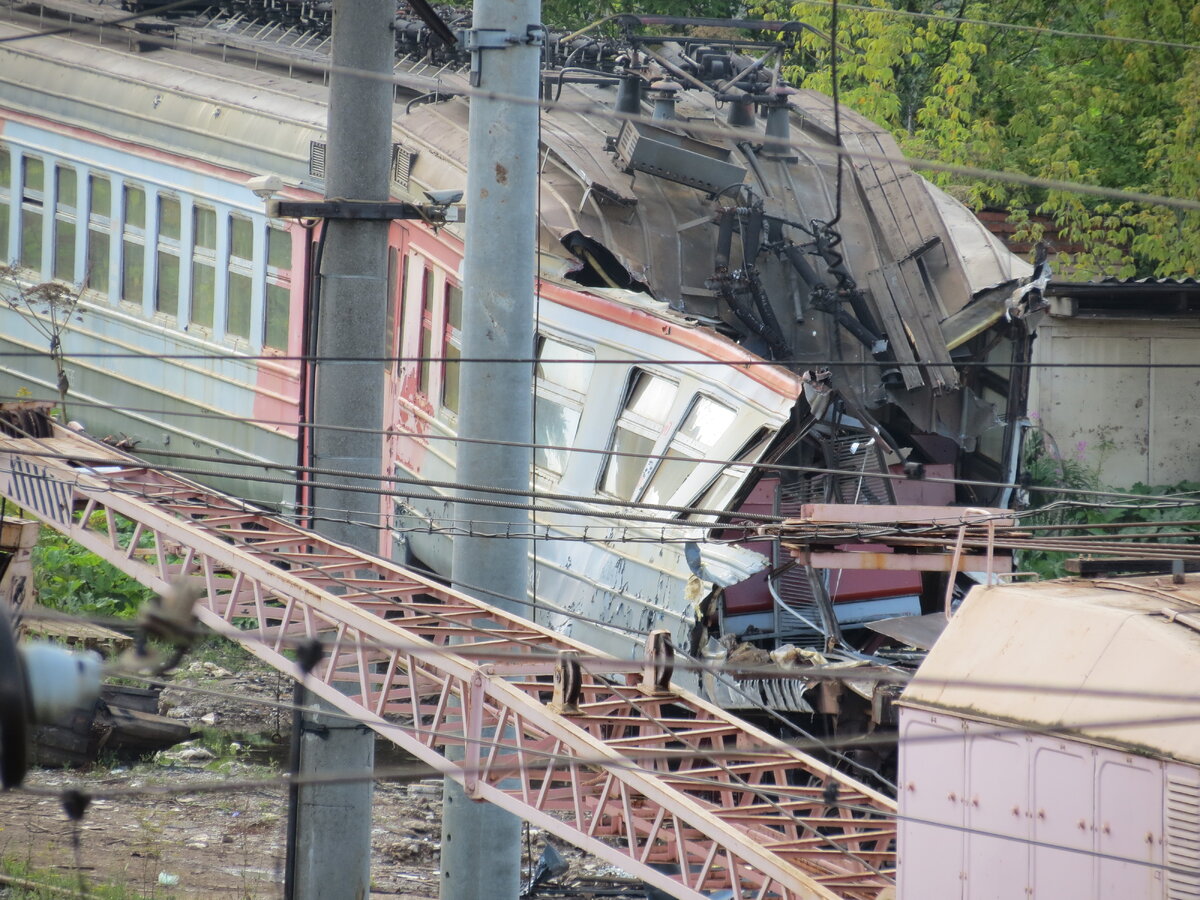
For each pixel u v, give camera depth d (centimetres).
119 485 4888
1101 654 2767
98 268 8638
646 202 6750
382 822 5466
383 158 4550
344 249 4512
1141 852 2617
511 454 4400
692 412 5466
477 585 4400
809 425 5147
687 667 2362
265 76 8344
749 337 6519
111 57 8869
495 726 4091
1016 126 11006
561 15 12250
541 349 6125
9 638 2153
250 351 7644
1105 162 10781
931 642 5062
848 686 4694
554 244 6406
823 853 3425
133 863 4697
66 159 8788
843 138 7719
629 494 5628
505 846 4216
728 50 7862
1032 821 2805
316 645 2488
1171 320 8350
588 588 5631
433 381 6750
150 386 8250
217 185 7862
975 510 3650
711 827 3341
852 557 3584
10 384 9094
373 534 4831
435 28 4681
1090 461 8344
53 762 5594
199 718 6175
